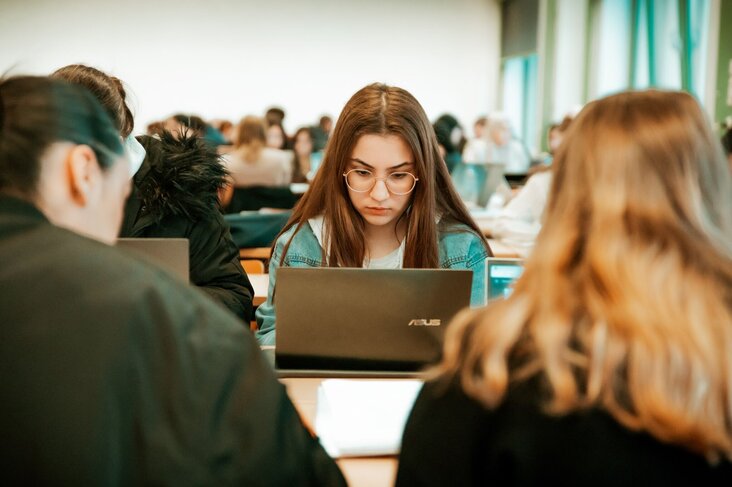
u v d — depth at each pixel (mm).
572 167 807
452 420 763
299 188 6215
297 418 833
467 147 8719
